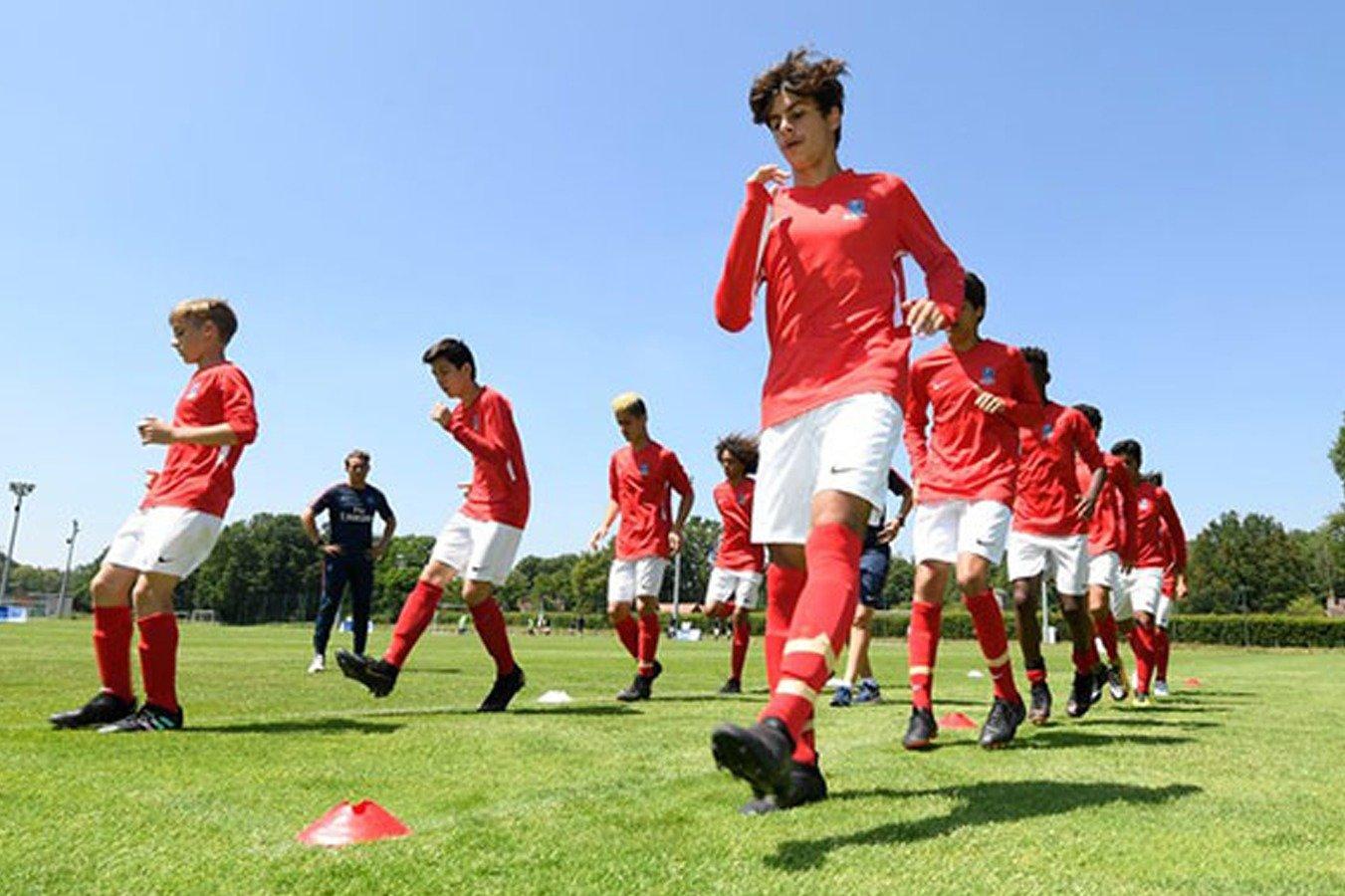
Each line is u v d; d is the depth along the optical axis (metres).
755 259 2.89
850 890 1.71
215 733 3.99
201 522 4.15
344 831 2.07
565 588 112.88
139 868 1.82
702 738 4.02
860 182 2.94
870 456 2.56
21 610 61.97
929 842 2.09
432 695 6.73
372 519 9.80
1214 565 85.38
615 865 1.85
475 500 5.50
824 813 2.37
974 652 24.62
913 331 2.65
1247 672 13.23
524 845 2.00
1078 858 1.99
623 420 7.50
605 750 3.62
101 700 4.17
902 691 8.31
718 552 8.22
